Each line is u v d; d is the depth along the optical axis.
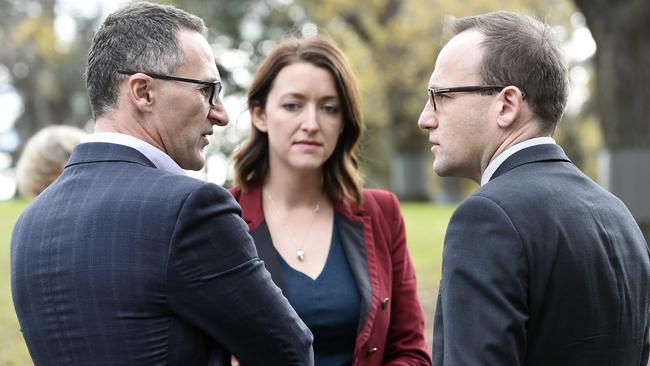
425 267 9.73
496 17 2.63
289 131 3.49
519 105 2.51
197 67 2.53
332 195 3.64
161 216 2.28
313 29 3.86
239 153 3.68
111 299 2.25
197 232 2.29
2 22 29.94
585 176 2.57
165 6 2.58
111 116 2.51
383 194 3.79
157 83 2.48
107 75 2.49
